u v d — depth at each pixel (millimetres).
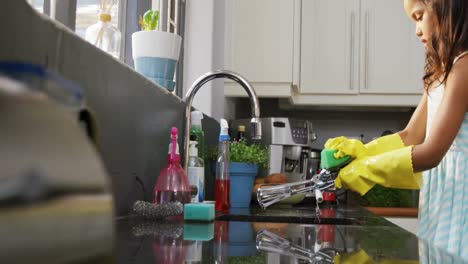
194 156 1381
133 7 1696
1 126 214
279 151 2354
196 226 991
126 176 1034
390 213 2312
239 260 589
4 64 270
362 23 2740
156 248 675
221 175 1496
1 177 206
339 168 1240
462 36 1252
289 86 2592
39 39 649
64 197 226
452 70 1238
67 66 739
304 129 2447
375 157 1190
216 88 2418
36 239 211
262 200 1268
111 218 261
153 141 1216
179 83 2201
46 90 265
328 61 2744
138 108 1097
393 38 2723
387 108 2996
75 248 230
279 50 2602
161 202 1107
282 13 2607
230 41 2613
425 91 1489
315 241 816
